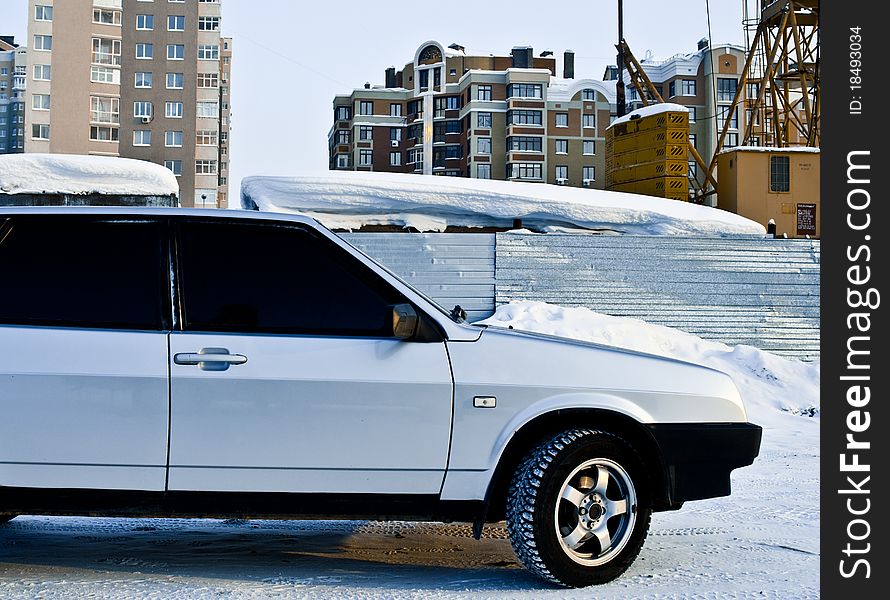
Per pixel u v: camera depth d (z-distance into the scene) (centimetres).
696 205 1881
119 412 443
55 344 446
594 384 471
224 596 437
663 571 495
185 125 7381
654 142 2053
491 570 501
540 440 472
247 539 576
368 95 9838
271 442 448
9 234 461
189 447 445
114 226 466
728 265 1739
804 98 2116
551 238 1716
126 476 444
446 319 474
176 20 7388
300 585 461
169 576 477
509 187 1816
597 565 462
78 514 446
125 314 455
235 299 461
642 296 1723
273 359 451
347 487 452
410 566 509
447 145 9256
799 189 1964
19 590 445
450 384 459
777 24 2245
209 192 7431
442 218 1769
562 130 8656
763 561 519
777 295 1745
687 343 1548
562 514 462
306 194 1734
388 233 1702
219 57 7456
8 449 439
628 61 2494
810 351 1744
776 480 785
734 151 1964
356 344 460
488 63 9400
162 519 642
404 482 456
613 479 471
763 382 1391
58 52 7388
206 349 449
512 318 1573
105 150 7450
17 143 15062
